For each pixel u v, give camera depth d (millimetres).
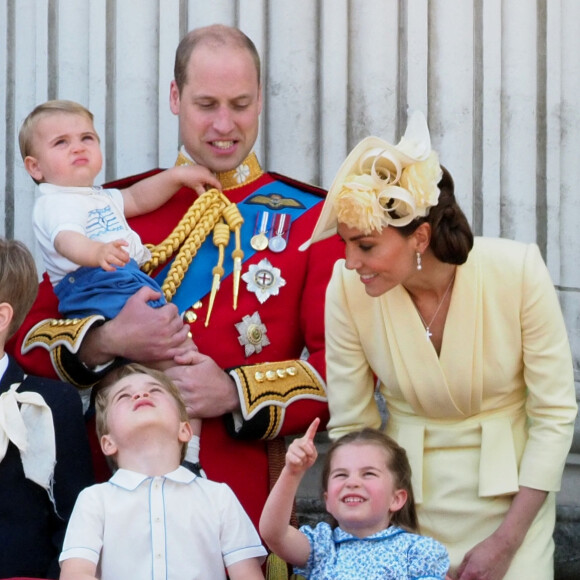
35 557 15148
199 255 17391
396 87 19578
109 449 15188
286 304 17281
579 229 19500
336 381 16047
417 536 14688
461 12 19609
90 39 19797
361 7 19641
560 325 15492
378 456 14891
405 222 14727
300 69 19641
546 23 19656
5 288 15477
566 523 18172
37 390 15547
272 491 14562
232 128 17375
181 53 17594
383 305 15555
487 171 19500
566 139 19578
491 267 15336
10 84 19922
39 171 17453
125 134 19719
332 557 14711
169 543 14609
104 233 17094
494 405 15633
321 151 19578
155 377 15430
